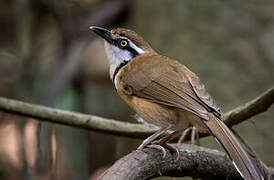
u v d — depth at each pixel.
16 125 12.09
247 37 12.45
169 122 8.62
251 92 12.29
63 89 13.17
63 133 13.19
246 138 11.96
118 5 14.79
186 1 12.76
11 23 16.48
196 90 8.40
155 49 13.01
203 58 12.51
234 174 7.74
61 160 13.44
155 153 7.36
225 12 12.54
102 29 9.68
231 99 12.27
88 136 14.33
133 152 7.33
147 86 8.74
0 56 14.98
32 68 13.36
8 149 13.96
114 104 15.46
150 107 8.70
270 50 12.32
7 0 16.12
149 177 7.36
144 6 13.41
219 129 7.72
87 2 15.32
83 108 13.98
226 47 12.45
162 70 8.85
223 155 7.71
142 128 9.32
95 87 15.59
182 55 12.66
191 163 7.61
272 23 12.41
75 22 14.45
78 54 13.88
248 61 12.36
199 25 12.63
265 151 11.91
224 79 12.36
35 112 9.49
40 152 10.43
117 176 6.79
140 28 13.48
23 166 11.64
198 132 9.14
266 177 7.70
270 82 12.27
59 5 14.34
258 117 11.97
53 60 14.45
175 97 8.40
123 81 9.01
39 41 14.48
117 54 9.56
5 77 15.47
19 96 12.98
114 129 9.40
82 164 13.48
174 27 12.84
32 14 14.48
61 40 14.34
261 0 12.49
